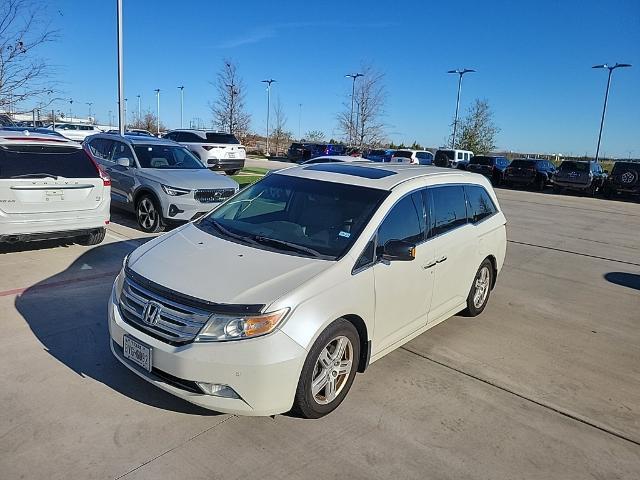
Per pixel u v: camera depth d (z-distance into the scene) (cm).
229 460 306
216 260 365
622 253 1046
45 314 493
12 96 1129
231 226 434
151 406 353
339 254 375
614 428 374
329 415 359
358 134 4391
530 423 372
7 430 318
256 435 331
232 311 311
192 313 318
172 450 311
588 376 455
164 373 321
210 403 313
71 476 284
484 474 312
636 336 565
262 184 487
